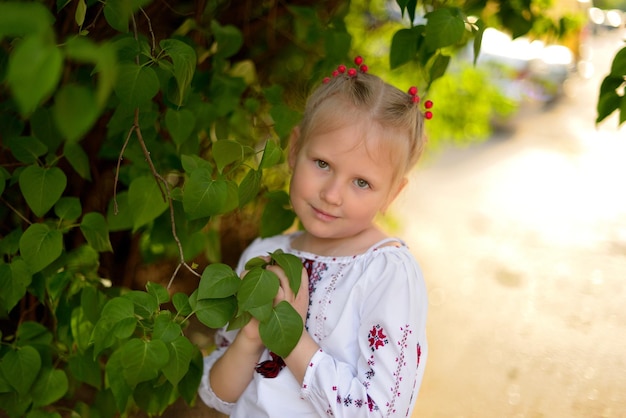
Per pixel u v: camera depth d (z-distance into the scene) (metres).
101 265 2.27
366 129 1.31
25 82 0.69
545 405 2.83
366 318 1.31
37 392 1.56
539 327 3.51
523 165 6.34
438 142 4.02
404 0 1.60
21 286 1.48
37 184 1.42
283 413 1.35
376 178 1.33
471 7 1.98
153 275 2.88
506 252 4.45
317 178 1.35
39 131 1.57
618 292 3.97
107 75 0.70
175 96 1.33
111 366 1.23
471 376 3.01
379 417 1.25
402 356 1.27
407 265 1.34
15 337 1.69
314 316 1.37
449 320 3.52
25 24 0.72
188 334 2.67
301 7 2.12
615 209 5.37
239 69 2.16
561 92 8.04
